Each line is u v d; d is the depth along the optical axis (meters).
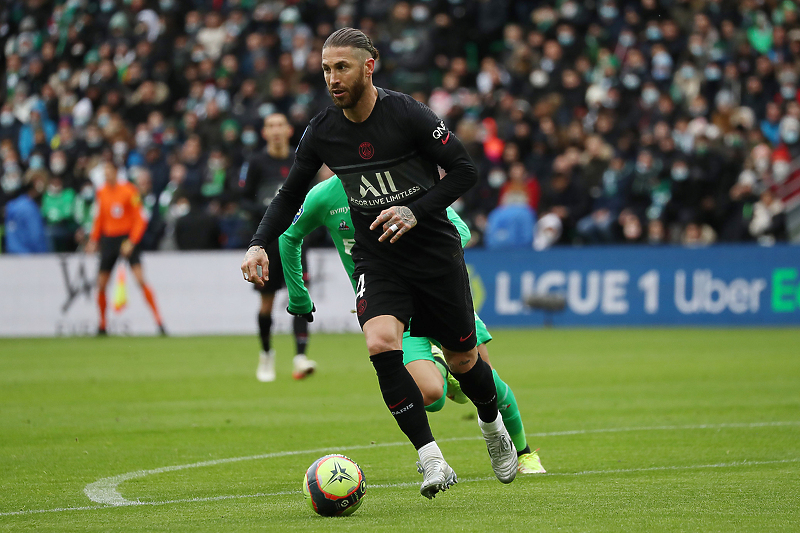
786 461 19.62
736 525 13.62
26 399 30.98
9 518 14.72
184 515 14.88
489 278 60.59
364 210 15.64
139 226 56.28
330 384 34.59
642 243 60.28
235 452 21.41
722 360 40.78
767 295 58.19
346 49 14.81
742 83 70.44
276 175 36.94
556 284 59.78
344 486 14.41
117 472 19.03
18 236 63.16
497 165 63.53
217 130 67.00
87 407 29.06
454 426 25.09
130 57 79.12
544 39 74.88
